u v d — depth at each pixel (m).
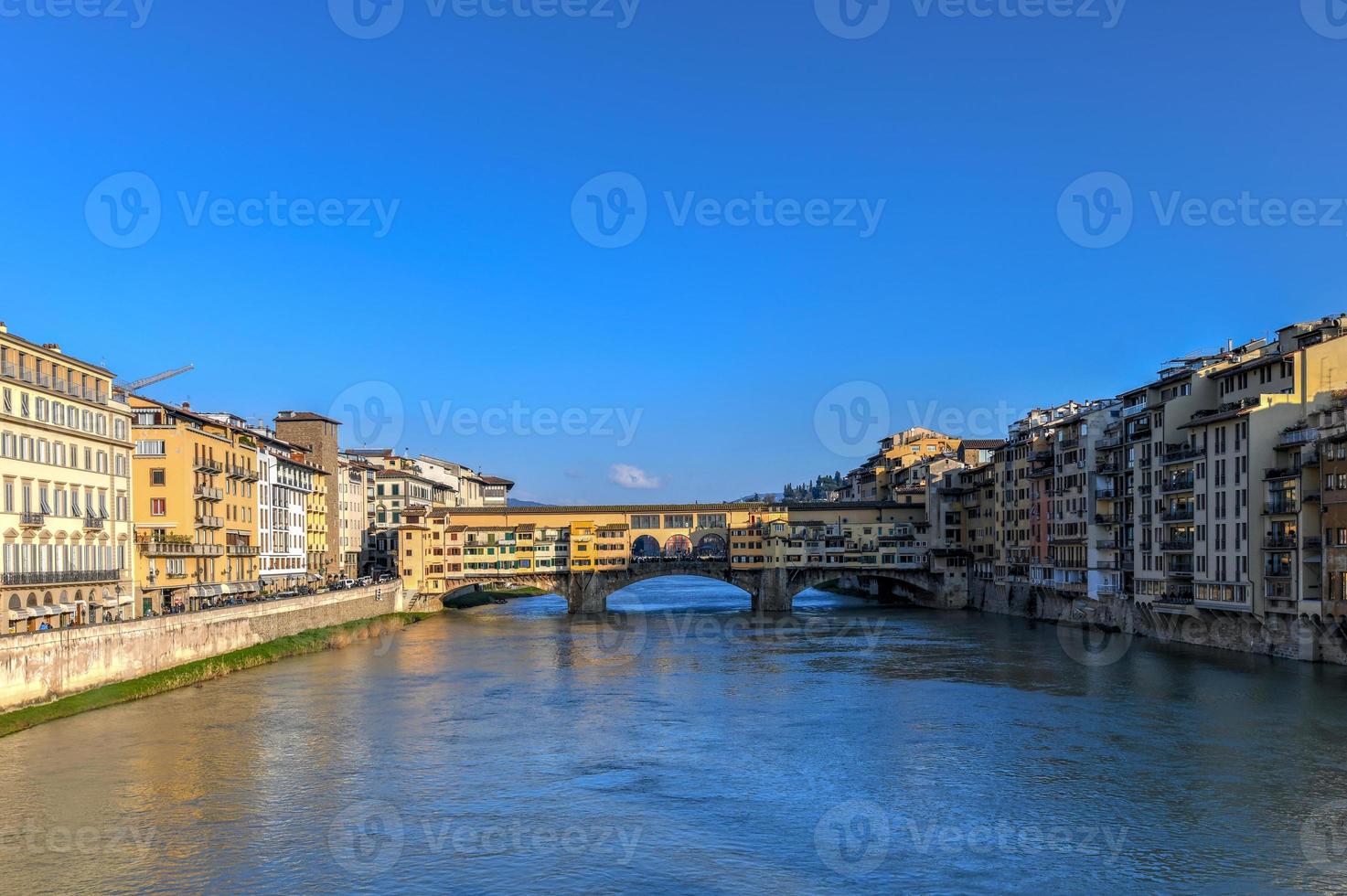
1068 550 140.25
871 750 65.44
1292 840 47.97
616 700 83.00
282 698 82.38
